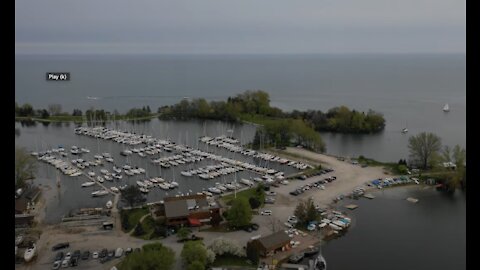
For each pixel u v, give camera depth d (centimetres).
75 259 10506
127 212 13538
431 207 14650
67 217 13275
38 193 15488
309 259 11000
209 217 12788
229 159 19950
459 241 12131
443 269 10638
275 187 16250
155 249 9988
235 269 10269
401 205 14812
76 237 11919
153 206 13988
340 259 11031
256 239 11144
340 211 14112
